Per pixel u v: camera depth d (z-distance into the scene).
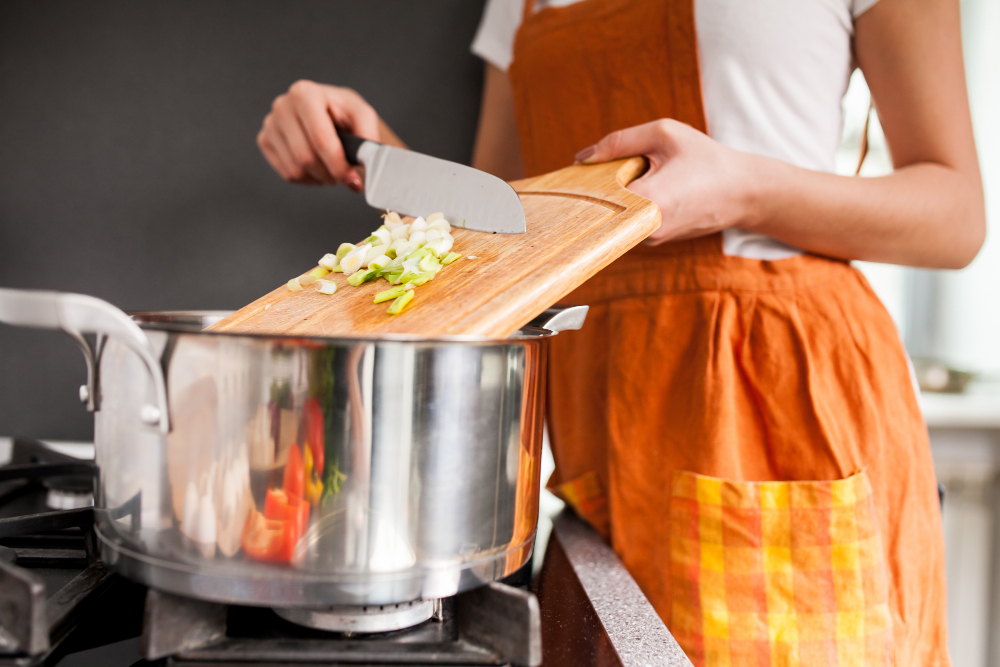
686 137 0.57
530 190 0.63
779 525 0.59
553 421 0.80
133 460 0.36
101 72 1.02
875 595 0.58
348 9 1.04
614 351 0.70
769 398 0.64
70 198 1.04
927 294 1.34
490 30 0.93
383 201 0.67
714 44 0.65
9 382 1.05
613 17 0.70
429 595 0.36
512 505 0.40
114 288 1.06
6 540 0.52
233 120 1.05
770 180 0.57
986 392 1.27
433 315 0.45
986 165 1.33
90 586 0.42
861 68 0.67
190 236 1.06
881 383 0.64
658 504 0.66
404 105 1.06
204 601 0.38
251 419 0.34
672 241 0.68
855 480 0.60
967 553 1.12
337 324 0.47
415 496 0.35
